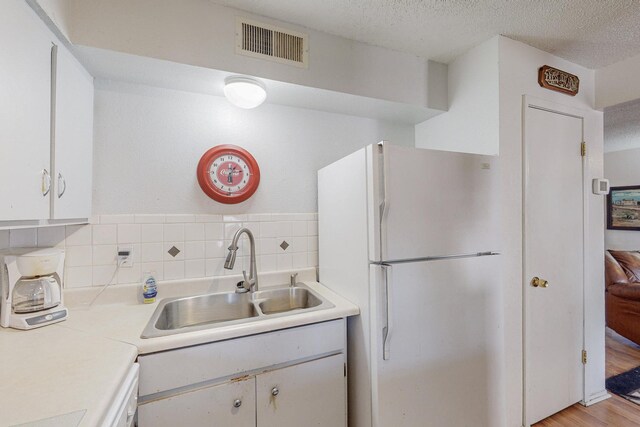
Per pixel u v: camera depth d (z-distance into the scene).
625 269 3.34
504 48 1.69
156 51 1.31
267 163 1.87
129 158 1.57
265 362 1.24
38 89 1.01
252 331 1.20
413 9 1.47
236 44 1.46
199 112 1.71
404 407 1.33
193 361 1.11
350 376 1.51
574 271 1.96
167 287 1.60
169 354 1.08
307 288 1.78
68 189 1.21
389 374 1.30
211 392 1.14
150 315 1.33
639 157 4.04
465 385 1.46
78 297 1.45
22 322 1.14
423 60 1.93
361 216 1.40
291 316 1.30
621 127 3.07
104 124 1.52
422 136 2.24
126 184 1.56
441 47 1.81
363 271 1.39
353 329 1.48
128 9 1.28
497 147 1.67
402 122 2.26
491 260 1.53
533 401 1.77
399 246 1.32
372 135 2.17
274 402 1.25
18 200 0.92
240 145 1.80
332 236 1.72
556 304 1.87
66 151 1.19
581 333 1.99
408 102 1.88
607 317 3.03
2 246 1.31
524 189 1.73
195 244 1.69
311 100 1.82
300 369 1.30
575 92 1.94
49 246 1.42
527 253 1.74
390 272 1.27
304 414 1.31
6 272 1.15
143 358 1.04
